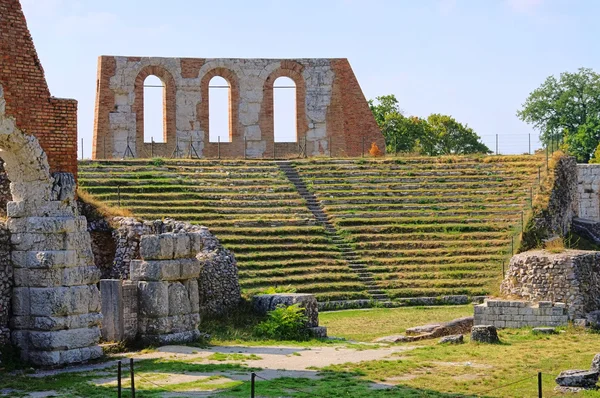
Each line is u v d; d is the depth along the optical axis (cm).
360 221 4991
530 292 3509
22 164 2580
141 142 6056
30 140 2566
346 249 4712
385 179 5594
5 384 2261
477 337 2991
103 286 2819
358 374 2377
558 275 3462
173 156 6112
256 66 6291
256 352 2756
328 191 5403
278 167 5700
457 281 4391
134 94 6050
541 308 3406
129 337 2820
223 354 2678
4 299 2559
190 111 6169
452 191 5412
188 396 2073
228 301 3366
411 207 5209
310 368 2467
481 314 3481
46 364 2505
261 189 5306
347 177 5619
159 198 4853
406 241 4800
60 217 2589
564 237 5216
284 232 4747
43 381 2297
